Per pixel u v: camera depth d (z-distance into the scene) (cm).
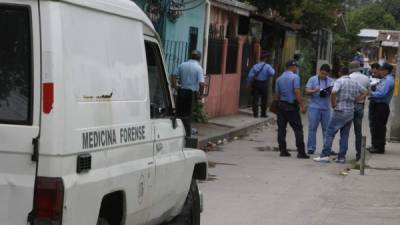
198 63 1667
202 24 2100
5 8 435
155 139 582
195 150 707
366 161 1449
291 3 2969
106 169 487
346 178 1252
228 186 1141
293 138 1950
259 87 2406
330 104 1555
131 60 541
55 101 428
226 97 2388
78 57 455
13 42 434
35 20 432
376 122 1591
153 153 579
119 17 522
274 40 3152
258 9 2803
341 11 4025
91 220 466
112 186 493
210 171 1293
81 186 448
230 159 1470
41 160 426
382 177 1267
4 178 429
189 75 1641
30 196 426
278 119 1545
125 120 521
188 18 1959
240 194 1077
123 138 515
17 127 427
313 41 4419
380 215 945
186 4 1930
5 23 436
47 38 430
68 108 438
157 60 619
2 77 434
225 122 2141
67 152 435
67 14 445
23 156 428
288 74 1520
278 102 1533
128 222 533
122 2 530
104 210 518
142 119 554
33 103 428
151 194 575
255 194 1080
